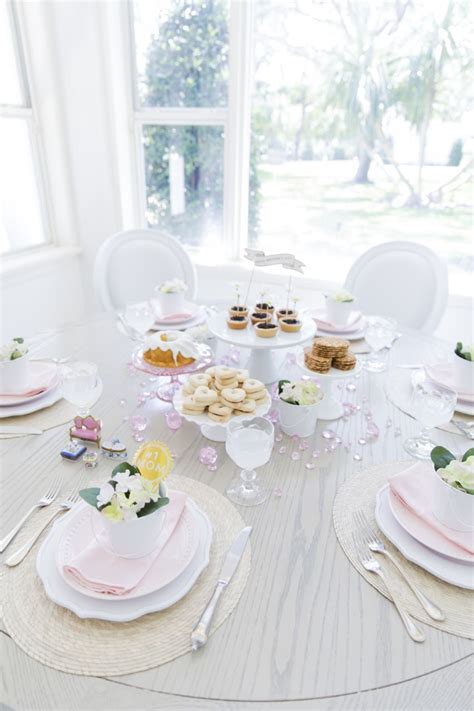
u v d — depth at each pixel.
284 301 1.87
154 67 2.45
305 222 2.54
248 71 2.30
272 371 1.20
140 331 1.37
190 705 0.50
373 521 0.75
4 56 2.27
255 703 0.50
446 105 2.13
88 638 0.55
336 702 0.50
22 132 2.41
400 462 0.90
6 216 2.40
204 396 0.89
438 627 0.58
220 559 0.67
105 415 1.03
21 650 0.54
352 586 0.64
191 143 2.54
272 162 2.47
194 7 2.27
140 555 0.64
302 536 0.72
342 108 2.27
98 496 0.61
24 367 1.06
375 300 1.83
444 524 0.70
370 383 1.21
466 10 1.96
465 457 0.73
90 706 0.49
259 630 0.57
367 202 2.40
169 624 0.57
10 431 0.96
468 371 1.10
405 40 2.08
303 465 0.89
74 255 2.71
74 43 2.29
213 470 0.86
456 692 0.51
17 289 2.38
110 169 2.54
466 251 2.34
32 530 0.71
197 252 2.78
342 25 2.13
